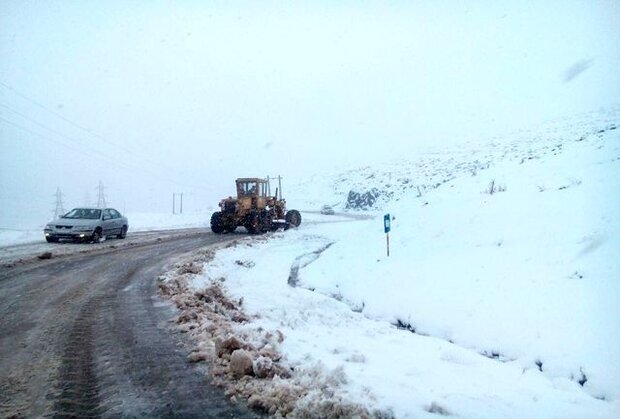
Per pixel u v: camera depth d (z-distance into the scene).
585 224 8.37
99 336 5.48
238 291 9.44
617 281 6.18
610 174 11.23
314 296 9.52
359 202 61.03
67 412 3.50
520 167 17.23
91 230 16.05
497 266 8.05
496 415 3.69
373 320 8.06
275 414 3.51
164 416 3.46
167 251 14.30
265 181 23.81
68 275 9.66
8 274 9.57
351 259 12.15
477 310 6.91
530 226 9.34
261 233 22.12
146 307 7.04
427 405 3.73
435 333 6.94
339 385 4.07
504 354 5.78
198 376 4.26
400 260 10.46
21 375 4.25
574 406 4.10
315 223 30.94
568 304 6.11
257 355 4.65
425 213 13.84
